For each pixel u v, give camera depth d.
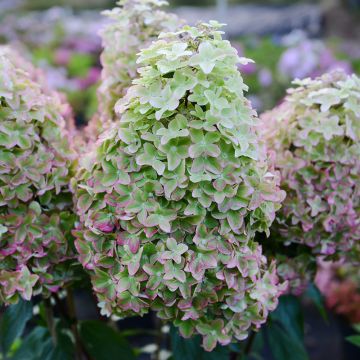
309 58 1.61
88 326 0.62
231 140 0.44
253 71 1.73
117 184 0.46
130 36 0.60
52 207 0.54
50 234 0.52
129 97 0.46
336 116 0.54
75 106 1.57
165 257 0.44
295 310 0.62
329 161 0.55
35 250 0.51
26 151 0.50
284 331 0.66
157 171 0.44
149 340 1.14
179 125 0.44
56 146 0.53
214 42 0.45
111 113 0.61
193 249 0.45
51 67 1.71
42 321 0.64
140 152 0.45
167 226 0.44
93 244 0.47
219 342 0.51
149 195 0.45
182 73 0.44
